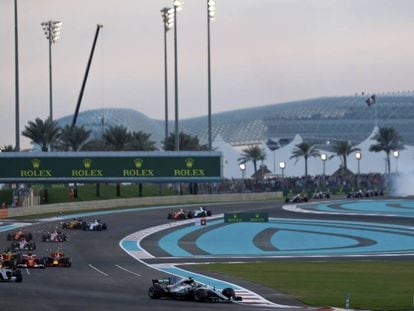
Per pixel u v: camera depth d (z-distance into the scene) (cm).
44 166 13950
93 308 5541
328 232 13488
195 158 14012
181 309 5603
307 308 5909
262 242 12162
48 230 13162
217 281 7706
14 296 6206
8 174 13938
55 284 7219
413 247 11562
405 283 7625
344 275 8275
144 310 5494
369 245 11838
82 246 11206
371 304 6194
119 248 11050
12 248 10544
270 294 6794
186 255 10412
